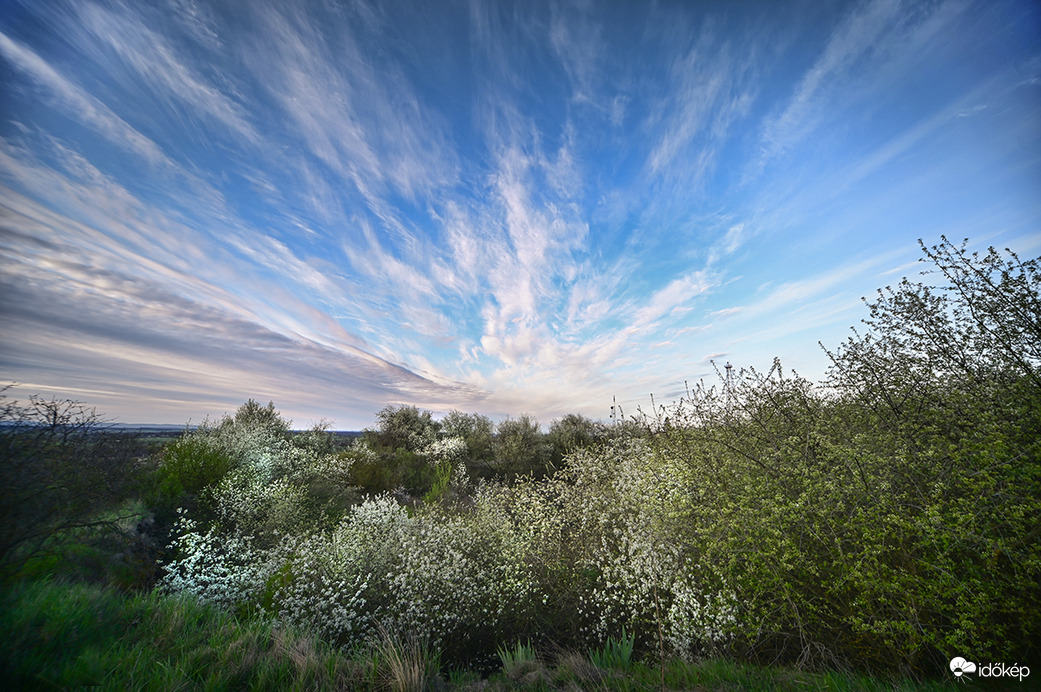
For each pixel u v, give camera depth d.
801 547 3.92
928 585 3.17
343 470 10.30
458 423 19.20
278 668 3.09
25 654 2.73
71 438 4.32
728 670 3.32
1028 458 3.37
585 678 3.35
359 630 4.32
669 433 6.53
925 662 3.36
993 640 3.10
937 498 3.58
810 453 4.45
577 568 5.16
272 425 13.48
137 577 4.57
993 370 4.27
